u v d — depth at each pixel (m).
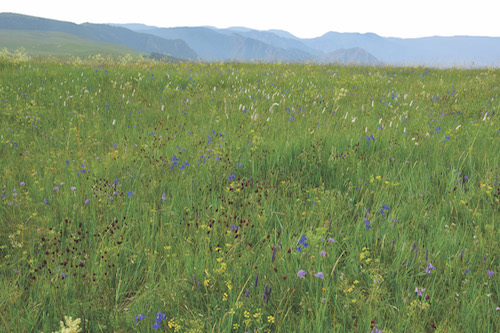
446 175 5.16
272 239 3.76
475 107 9.24
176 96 10.95
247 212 4.22
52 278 3.10
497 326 2.63
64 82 11.70
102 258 3.37
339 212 4.29
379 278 3.01
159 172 5.36
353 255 3.46
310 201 4.58
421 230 3.97
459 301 2.89
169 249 3.53
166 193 4.82
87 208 4.28
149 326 2.65
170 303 2.86
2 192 4.56
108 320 2.77
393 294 3.09
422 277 3.24
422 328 2.62
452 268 3.24
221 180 5.07
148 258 3.44
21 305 2.88
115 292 3.10
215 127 7.71
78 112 9.03
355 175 5.25
